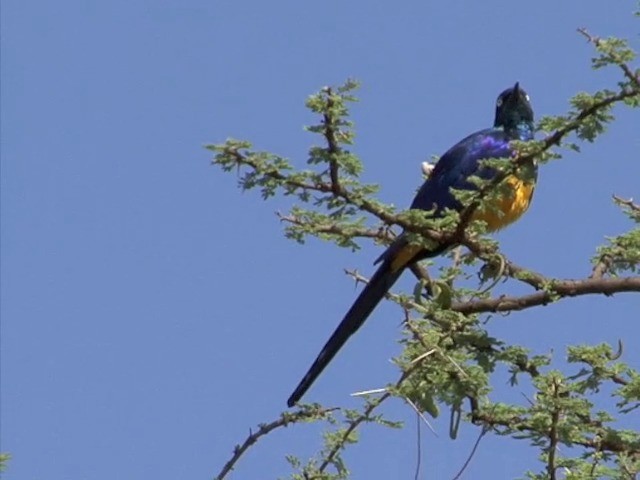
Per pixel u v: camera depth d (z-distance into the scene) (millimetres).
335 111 9891
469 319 11305
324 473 11047
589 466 10977
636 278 11945
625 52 9664
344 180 10312
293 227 10789
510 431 11016
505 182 10852
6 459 8547
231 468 11305
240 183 10234
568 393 10789
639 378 10828
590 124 9969
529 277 12195
